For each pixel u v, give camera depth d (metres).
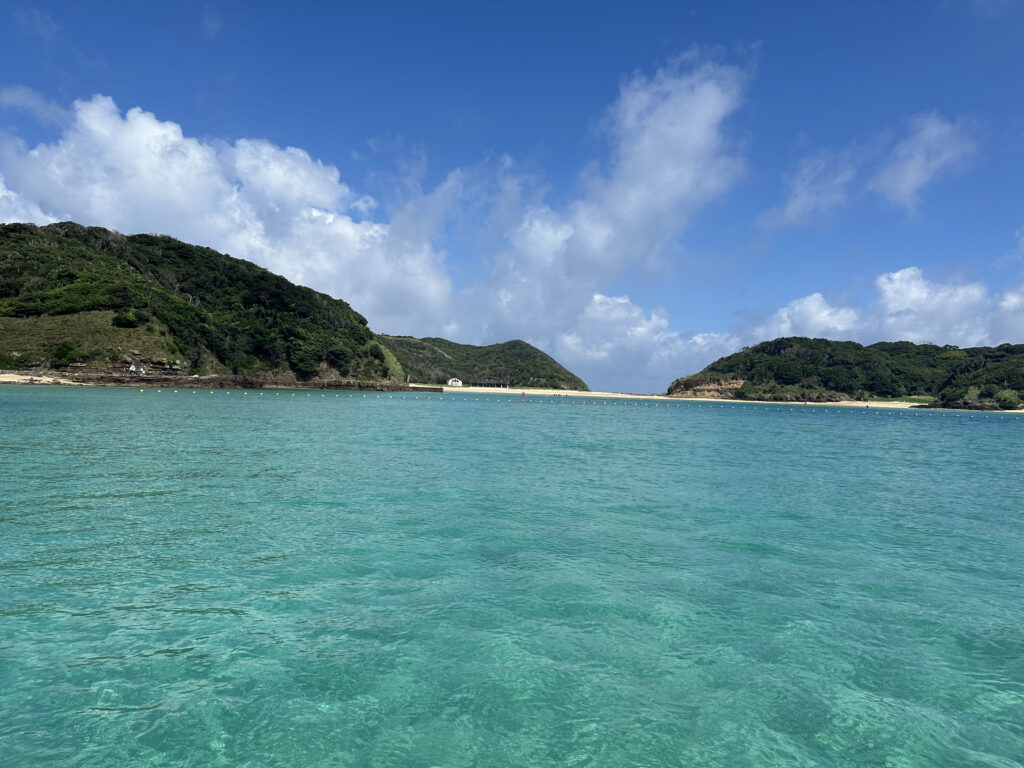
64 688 7.00
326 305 187.62
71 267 133.50
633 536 14.35
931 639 8.91
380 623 9.00
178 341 131.75
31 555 11.75
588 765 5.86
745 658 8.17
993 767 5.96
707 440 45.50
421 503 17.39
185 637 8.38
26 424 37.28
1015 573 12.12
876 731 6.57
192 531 13.76
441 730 6.39
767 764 5.94
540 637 8.63
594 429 55.91
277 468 23.14
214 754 5.89
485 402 139.50
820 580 11.45
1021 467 32.47
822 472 27.52
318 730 6.34
